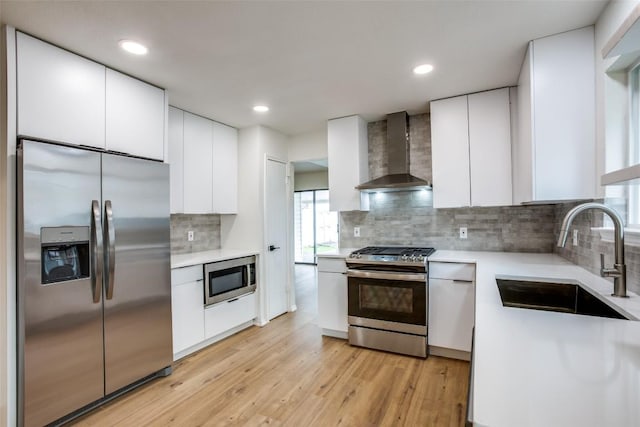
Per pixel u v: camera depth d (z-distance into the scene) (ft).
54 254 6.29
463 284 8.71
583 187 6.04
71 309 6.38
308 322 12.34
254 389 7.60
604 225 5.94
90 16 5.58
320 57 7.22
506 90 8.92
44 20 5.66
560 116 6.24
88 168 6.63
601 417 1.80
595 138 5.93
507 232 10.10
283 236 13.53
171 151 10.16
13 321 5.85
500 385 2.19
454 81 8.54
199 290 9.72
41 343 5.98
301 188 26.18
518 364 2.51
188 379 8.08
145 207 7.73
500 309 4.08
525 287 6.10
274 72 7.93
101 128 7.25
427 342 9.16
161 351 8.06
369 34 6.31
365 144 11.85
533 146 6.47
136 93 8.05
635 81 5.30
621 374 2.32
